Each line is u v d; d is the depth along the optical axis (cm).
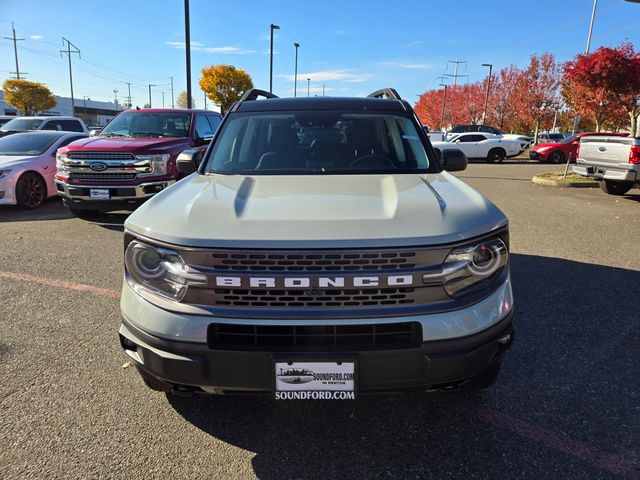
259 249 206
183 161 400
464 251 214
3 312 420
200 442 253
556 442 251
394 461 239
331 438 257
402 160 345
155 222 228
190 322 211
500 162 2370
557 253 607
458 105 5866
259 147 355
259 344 212
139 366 233
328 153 348
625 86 1669
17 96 5828
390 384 213
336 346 209
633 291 469
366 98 406
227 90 4588
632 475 227
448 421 270
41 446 249
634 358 338
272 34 2833
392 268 208
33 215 870
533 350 349
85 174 738
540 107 3797
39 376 315
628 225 784
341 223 216
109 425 266
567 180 1341
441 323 210
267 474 231
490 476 228
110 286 486
